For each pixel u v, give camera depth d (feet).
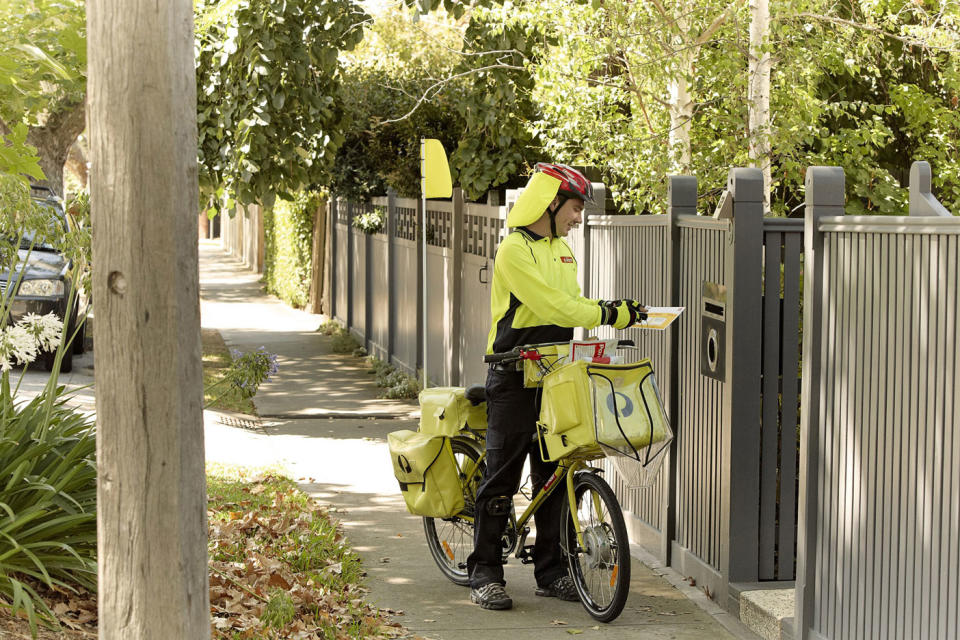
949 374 14.11
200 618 11.96
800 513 17.90
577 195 20.01
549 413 19.12
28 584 16.89
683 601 21.36
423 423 22.39
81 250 18.67
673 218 23.65
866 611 16.15
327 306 81.92
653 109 36.73
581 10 33.40
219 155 35.81
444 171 38.22
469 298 44.04
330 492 30.48
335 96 36.76
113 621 11.75
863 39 35.09
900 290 15.25
